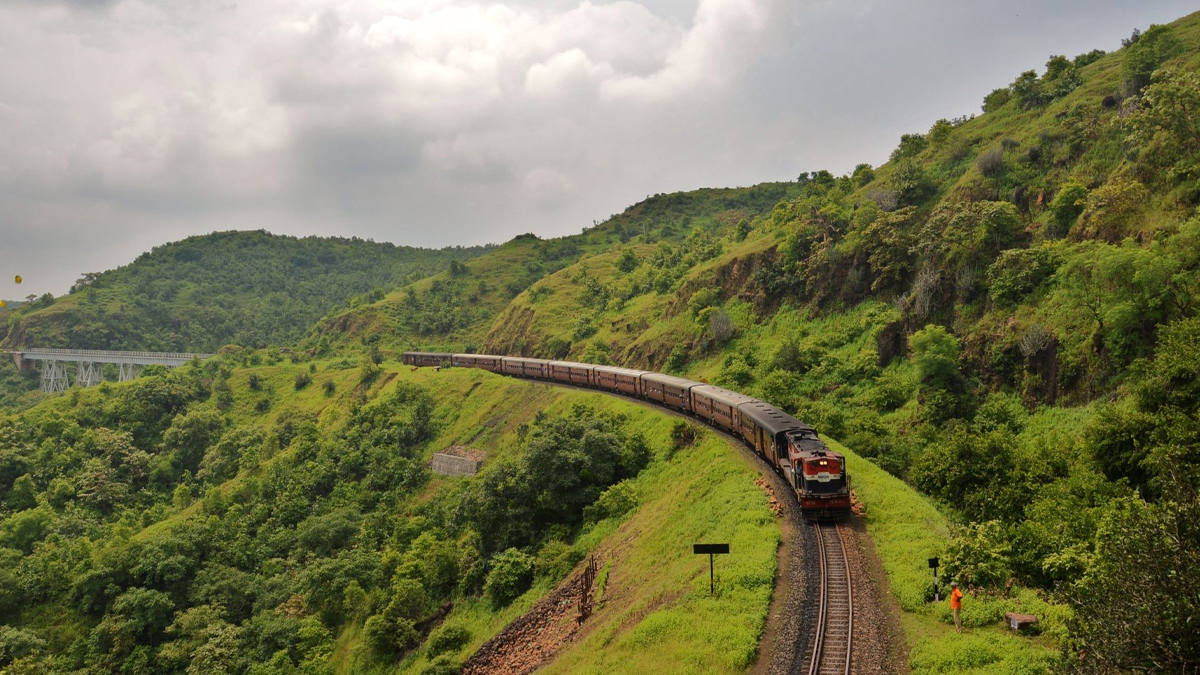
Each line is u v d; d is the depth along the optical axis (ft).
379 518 219.00
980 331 183.01
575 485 170.71
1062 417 151.94
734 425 156.46
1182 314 136.15
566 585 140.87
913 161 278.67
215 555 220.64
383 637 158.61
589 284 453.99
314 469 266.98
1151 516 54.75
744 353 248.32
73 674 177.78
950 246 203.62
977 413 167.32
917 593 85.61
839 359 215.92
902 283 223.30
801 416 173.58
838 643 78.18
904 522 107.86
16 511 289.33
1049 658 65.92
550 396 255.70
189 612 189.06
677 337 301.02
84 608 202.39
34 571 217.15
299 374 432.66
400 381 346.54
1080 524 88.63
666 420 189.47
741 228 386.73
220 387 421.59
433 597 170.81
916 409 180.04
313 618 174.19
